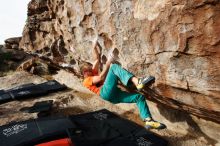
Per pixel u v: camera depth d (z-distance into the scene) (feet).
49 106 19.01
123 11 13.66
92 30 17.83
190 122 14.69
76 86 25.02
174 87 13.05
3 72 36.11
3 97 22.31
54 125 14.32
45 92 23.48
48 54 29.48
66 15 20.92
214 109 11.89
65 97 21.97
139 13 12.66
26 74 31.53
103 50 17.15
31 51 33.17
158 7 11.48
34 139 12.88
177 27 10.95
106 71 15.28
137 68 14.61
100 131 13.88
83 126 14.40
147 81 12.75
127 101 14.58
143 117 13.93
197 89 11.76
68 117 15.64
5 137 13.29
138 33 13.24
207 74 10.90
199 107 12.72
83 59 21.39
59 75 29.68
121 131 13.96
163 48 12.16
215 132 13.51
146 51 13.33
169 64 12.37
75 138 12.89
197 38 10.41
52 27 27.20
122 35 14.47
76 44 21.56
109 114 16.42
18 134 13.51
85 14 17.66
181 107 14.16
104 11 15.33
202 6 9.68
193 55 10.97
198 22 10.07
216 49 9.98
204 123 13.94
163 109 16.20
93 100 21.11
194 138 14.55
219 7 9.23
